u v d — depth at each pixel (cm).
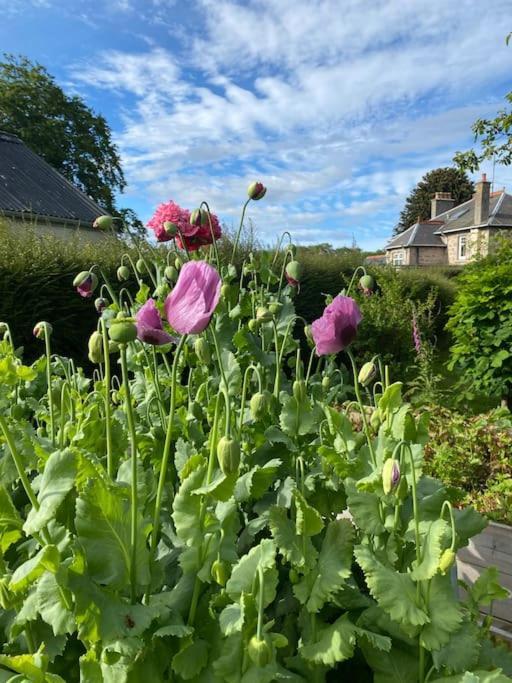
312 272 962
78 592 90
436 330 1313
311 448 162
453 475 309
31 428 159
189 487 108
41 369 223
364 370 139
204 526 109
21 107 2681
